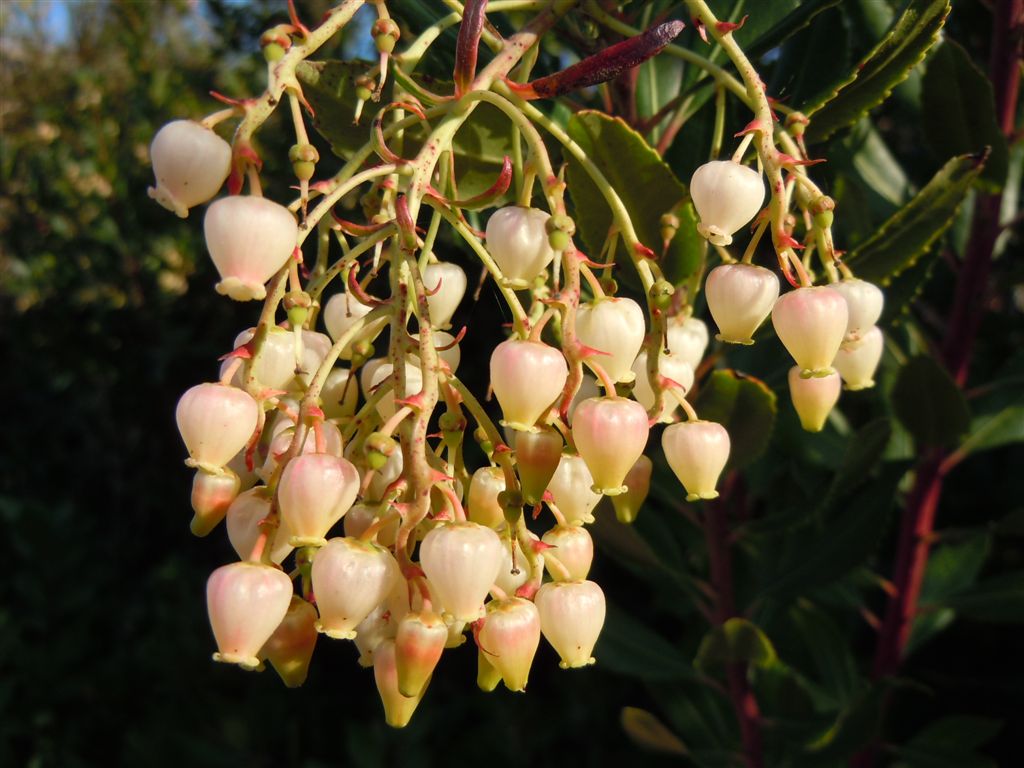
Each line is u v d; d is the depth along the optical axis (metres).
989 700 0.35
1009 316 0.35
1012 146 0.21
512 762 0.35
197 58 0.56
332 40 0.27
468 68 0.12
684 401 0.13
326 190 0.11
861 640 0.34
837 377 0.14
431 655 0.10
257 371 0.11
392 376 0.11
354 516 0.12
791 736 0.22
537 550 0.11
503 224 0.12
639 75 0.20
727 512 0.24
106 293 0.53
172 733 0.37
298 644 0.11
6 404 0.53
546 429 0.11
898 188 0.24
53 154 0.55
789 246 0.12
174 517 0.50
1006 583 0.23
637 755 0.34
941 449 0.23
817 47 0.18
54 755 0.40
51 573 0.43
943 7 0.15
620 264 0.16
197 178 0.10
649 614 0.37
